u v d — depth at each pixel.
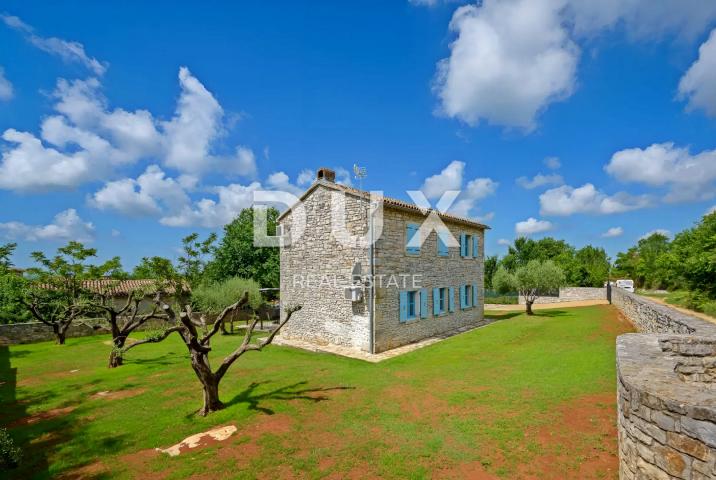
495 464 5.38
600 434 5.87
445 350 13.77
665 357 5.22
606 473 4.94
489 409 7.28
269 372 11.27
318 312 16.11
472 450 5.80
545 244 52.72
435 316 17.59
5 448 4.96
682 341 6.34
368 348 13.98
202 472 5.61
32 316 21.66
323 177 16.28
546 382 8.47
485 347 13.78
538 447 5.70
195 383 10.59
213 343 17.58
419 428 6.74
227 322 26.20
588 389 7.70
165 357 14.91
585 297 33.66
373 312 13.95
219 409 8.18
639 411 3.95
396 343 15.01
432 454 5.79
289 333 17.38
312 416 7.60
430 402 8.01
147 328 23.48
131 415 8.18
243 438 6.70
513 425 6.47
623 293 20.12
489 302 36.53
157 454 6.29
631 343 6.18
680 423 3.47
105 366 13.59
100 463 6.07
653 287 36.19
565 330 16.06
